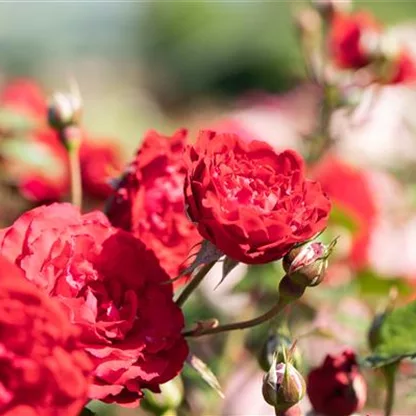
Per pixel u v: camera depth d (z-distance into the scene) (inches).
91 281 25.3
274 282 35.4
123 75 152.8
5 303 22.9
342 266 39.8
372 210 41.2
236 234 24.5
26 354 23.0
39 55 165.3
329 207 25.1
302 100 63.1
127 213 27.7
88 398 24.7
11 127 37.9
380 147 51.3
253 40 147.6
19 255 24.8
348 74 41.8
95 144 39.9
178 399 30.3
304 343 37.2
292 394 25.9
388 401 29.9
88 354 24.3
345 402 29.1
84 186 38.5
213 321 26.7
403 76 41.9
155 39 166.1
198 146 25.5
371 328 29.9
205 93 147.1
